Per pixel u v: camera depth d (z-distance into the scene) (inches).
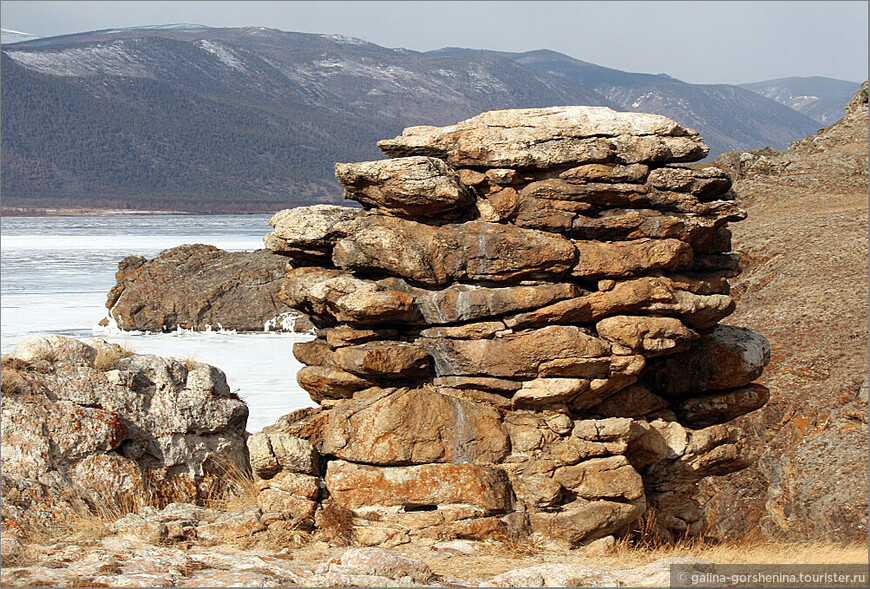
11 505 485.7
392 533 496.7
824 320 1230.3
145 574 406.6
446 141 551.5
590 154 531.5
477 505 504.7
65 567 423.2
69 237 6683.1
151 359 594.6
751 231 1699.1
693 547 543.2
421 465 512.1
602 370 534.6
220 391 621.3
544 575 417.4
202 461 587.2
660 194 544.7
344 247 538.9
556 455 522.3
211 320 2305.6
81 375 557.0
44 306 2564.0
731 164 2304.4
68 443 518.3
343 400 565.3
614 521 514.9
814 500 911.7
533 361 523.5
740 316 1343.5
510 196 532.1
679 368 613.9
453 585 418.3
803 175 2169.0
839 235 1566.2
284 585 401.1
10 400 513.7
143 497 536.7
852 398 1029.8
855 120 2458.2
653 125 546.9
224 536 490.6
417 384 546.0
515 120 546.9
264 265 2456.9
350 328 546.6
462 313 529.7
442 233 535.8
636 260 533.6
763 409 1089.4
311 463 522.9
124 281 2390.5
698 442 583.2
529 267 525.3
